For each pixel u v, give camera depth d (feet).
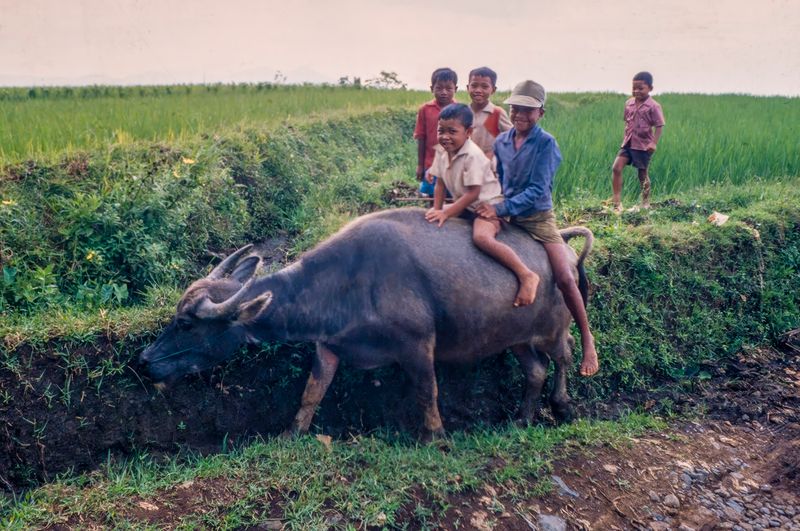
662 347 23.66
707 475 18.47
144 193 22.41
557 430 18.80
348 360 17.43
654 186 34.94
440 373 20.24
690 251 25.46
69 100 46.80
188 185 24.16
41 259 20.36
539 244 18.45
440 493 15.19
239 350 18.53
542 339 19.03
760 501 17.93
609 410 21.86
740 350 25.34
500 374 20.99
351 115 44.01
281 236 26.66
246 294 16.53
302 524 13.98
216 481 15.19
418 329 16.90
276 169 29.01
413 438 18.34
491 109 21.20
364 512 14.39
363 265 17.02
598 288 22.91
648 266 23.91
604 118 56.39
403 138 48.60
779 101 77.46
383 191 30.07
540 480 16.40
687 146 38.93
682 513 16.96
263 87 67.21
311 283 17.04
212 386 18.28
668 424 21.17
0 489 16.15
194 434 18.06
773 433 20.98
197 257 23.45
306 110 44.50
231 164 27.43
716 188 33.78
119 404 17.48
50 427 16.78
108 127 30.22
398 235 17.21
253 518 14.08
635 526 16.19
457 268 17.19
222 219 24.97
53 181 22.47
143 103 43.21
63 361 17.08
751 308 26.43
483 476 16.10
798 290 27.40
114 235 21.18
